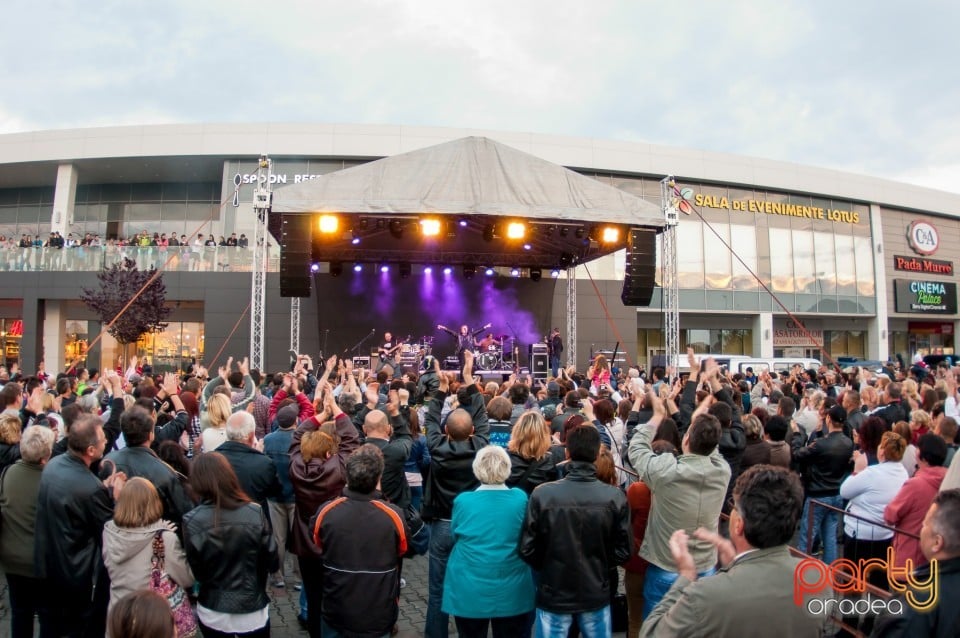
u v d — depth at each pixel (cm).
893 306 3331
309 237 1312
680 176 2833
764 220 3038
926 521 242
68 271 2298
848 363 2386
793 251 3080
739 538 232
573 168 2708
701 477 376
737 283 2961
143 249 2281
